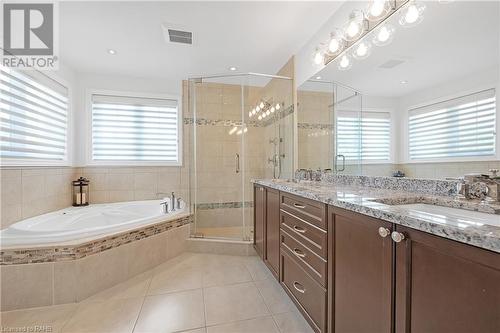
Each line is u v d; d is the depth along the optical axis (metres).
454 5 1.17
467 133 1.12
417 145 1.37
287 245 1.67
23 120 2.31
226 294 1.80
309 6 1.90
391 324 0.81
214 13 1.97
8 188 2.10
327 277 1.18
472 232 0.56
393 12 1.47
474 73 1.09
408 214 0.76
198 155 3.41
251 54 2.74
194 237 2.79
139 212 3.18
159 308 1.61
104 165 3.33
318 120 2.32
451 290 0.63
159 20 2.07
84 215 2.68
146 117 3.53
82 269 1.70
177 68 3.15
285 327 1.43
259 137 3.41
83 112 3.24
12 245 1.64
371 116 1.67
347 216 1.03
